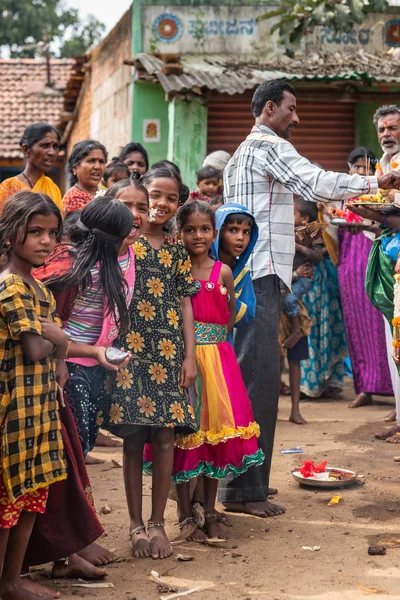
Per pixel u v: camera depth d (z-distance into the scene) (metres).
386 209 5.22
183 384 4.02
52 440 3.30
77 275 3.69
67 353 3.55
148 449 4.33
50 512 3.49
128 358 3.49
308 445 6.20
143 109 11.66
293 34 10.25
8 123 19.67
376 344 7.62
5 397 3.18
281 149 4.54
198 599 3.42
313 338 8.09
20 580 3.40
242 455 4.24
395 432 6.41
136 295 4.00
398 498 4.87
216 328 4.29
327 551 3.99
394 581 3.61
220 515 4.45
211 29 11.34
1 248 3.30
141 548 3.92
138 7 11.31
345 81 10.15
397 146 6.13
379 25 11.27
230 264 4.59
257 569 3.76
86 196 6.19
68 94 17.69
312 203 7.40
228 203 4.58
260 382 4.60
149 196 4.10
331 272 8.12
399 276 4.98
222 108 11.05
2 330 3.17
